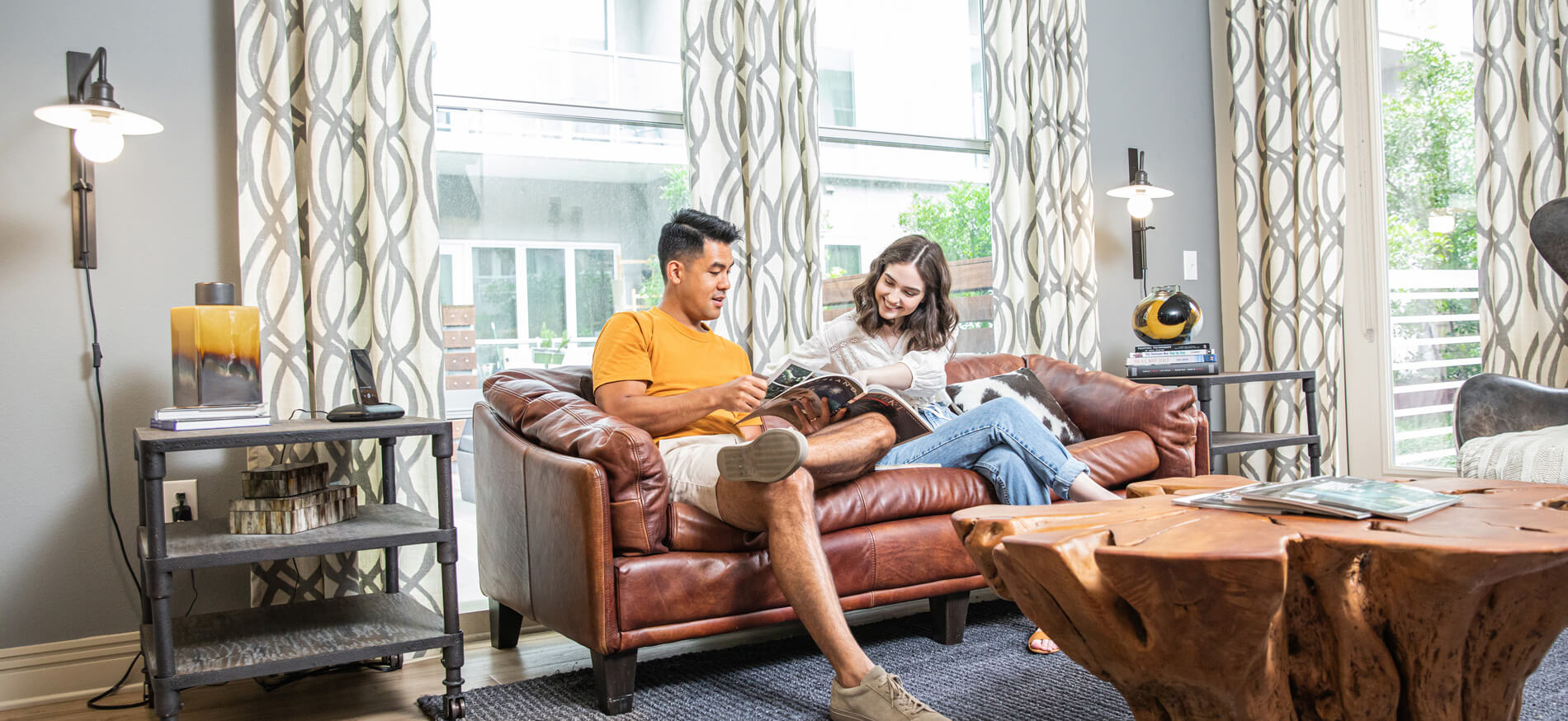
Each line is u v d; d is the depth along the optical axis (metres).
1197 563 1.02
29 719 1.89
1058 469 2.10
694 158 2.66
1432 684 1.16
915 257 2.34
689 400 1.94
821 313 2.86
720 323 2.66
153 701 1.90
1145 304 3.20
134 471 2.11
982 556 1.31
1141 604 1.08
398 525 1.87
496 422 2.22
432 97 2.36
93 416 2.07
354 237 2.32
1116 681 1.24
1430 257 3.38
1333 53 3.48
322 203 2.21
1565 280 2.71
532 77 2.64
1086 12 3.46
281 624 1.88
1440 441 3.36
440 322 2.35
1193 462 2.51
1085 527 1.23
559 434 1.89
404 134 2.33
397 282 2.30
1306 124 3.52
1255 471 3.55
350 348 2.23
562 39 2.68
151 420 1.88
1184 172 3.67
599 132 2.73
